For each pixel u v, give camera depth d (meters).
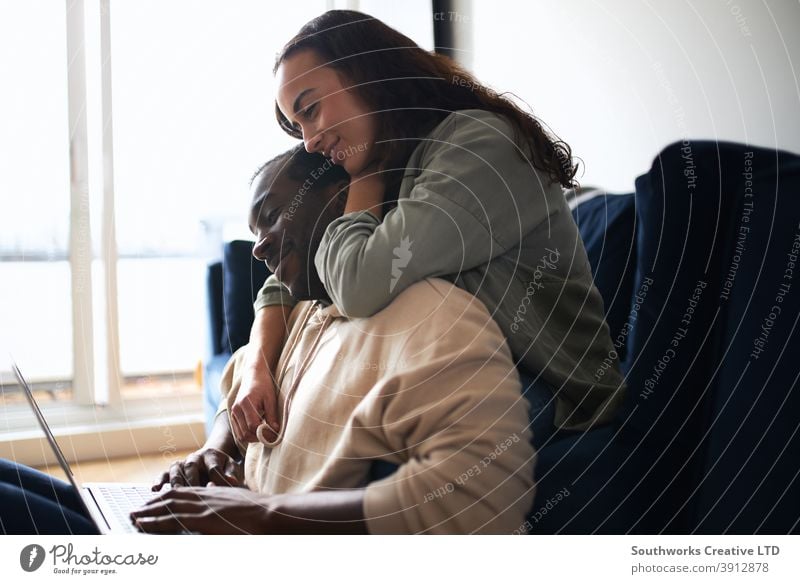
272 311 0.86
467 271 0.71
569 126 0.93
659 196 0.75
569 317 0.74
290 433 0.74
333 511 0.67
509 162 0.72
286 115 0.81
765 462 0.70
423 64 0.79
